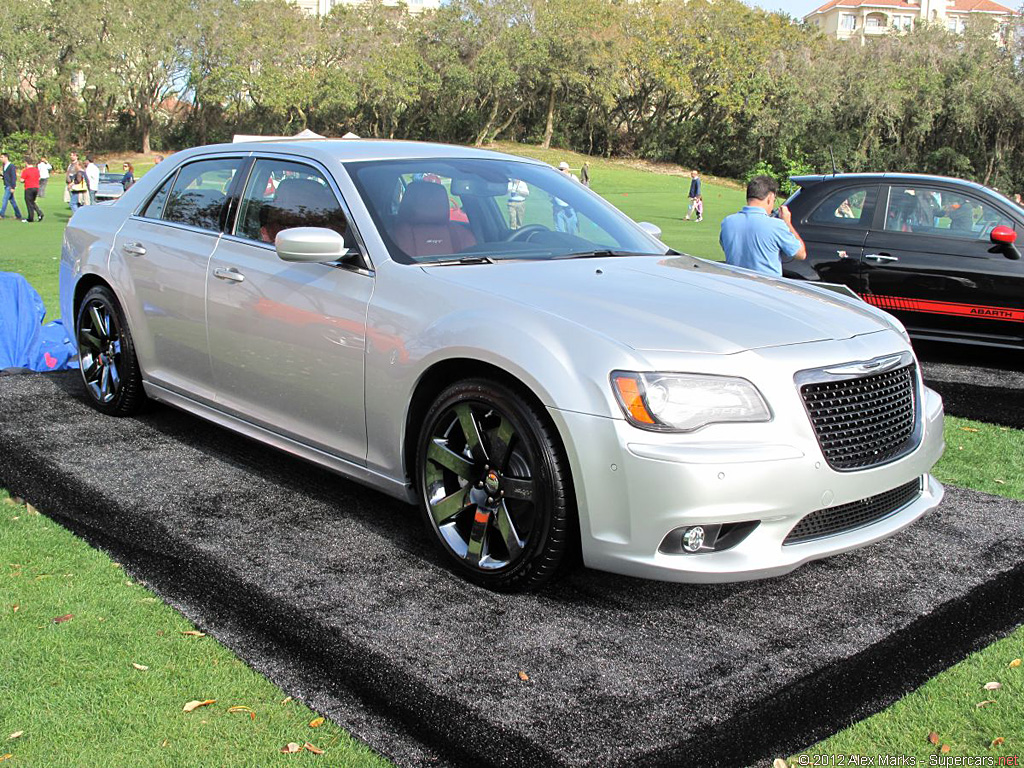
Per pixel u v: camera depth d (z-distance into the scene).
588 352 3.02
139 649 2.99
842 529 3.24
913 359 3.54
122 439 4.87
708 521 2.90
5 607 3.25
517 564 3.21
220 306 4.28
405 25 79.19
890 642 3.05
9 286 6.65
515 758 2.42
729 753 2.51
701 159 82.81
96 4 68.19
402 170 4.11
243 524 3.85
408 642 2.95
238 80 72.88
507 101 81.75
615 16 77.75
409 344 3.45
